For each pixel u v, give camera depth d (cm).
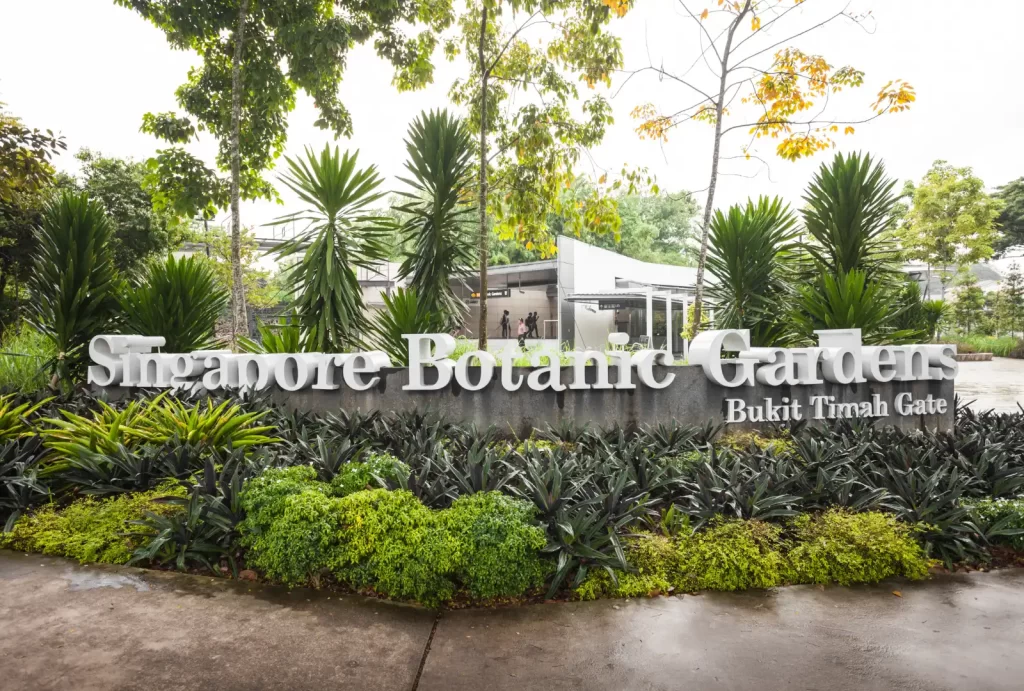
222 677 239
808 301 736
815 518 379
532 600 315
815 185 803
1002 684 239
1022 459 518
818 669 250
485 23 835
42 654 252
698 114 848
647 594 321
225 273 1781
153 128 927
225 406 543
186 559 351
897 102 710
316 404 634
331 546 325
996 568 361
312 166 707
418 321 706
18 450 441
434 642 272
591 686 238
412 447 470
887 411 663
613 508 358
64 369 744
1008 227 3775
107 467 427
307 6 898
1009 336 3031
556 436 568
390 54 927
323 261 709
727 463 457
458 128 764
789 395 637
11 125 915
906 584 338
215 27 881
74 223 761
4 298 1216
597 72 847
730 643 272
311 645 266
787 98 780
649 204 4347
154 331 766
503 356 603
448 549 308
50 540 364
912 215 3109
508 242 2541
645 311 2223
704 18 785
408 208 758
